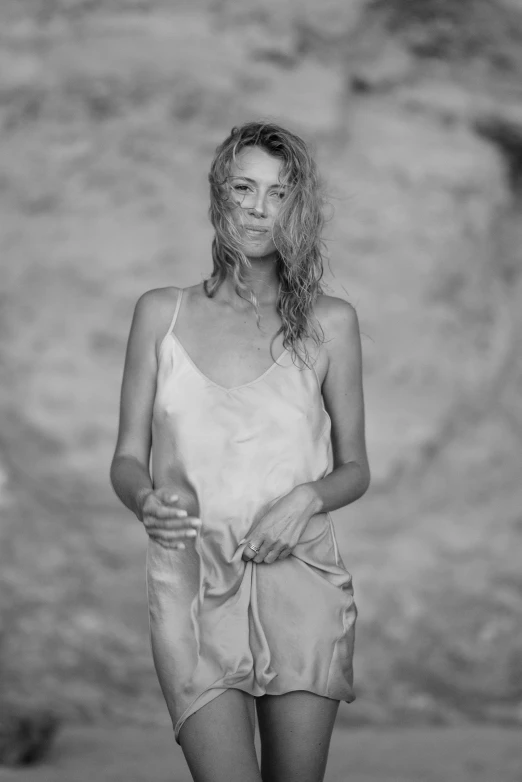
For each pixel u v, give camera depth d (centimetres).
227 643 335
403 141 1315
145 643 1113
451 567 1208
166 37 1249
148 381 362
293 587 344
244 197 354
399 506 1244
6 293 1220
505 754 876
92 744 928
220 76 1252
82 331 1217
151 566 349
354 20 1283
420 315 1267
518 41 1305
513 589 1188
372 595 1164
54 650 1099
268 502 344
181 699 332
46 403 1207
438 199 1302
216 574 342
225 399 348
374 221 1270
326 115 1270
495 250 1379
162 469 352
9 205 1237
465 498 1267
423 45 1324
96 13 1250
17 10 1246
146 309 363
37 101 1245
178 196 1246
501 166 1371
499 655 1113
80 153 1242
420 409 1257
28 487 1211
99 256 1224
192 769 330
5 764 842
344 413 372
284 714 338
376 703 1052
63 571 1167
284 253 356
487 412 1312
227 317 361
